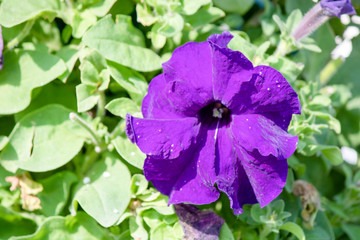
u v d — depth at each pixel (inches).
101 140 12.8
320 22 12.8
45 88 13.3
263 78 11.1
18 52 13.0
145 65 13.0
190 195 11.5
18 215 12.7
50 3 13.3
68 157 12.6
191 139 11.5
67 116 12.9
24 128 12.7
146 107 11.6
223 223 12.5
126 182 12.6
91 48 12.9
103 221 12.1
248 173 11.6
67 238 12.5
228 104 11.4
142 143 11.1
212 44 11.0
